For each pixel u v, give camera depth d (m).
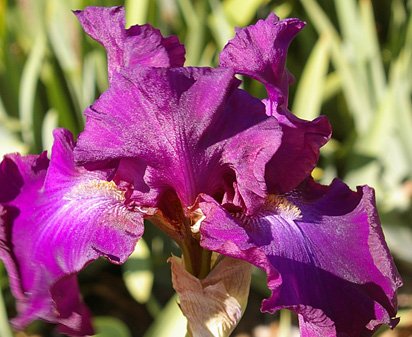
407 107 0.76
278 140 0.41
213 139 0.41
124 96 0.41
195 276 0.44
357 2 0.84
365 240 0.42
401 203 0.76
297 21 0.44
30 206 0.43
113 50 0.44
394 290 0.41
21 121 0.75
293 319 0.73
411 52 0.79
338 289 0.41
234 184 0.42
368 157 0.73
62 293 0.40
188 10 0.77
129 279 0.67
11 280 0.41
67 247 0.41
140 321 0.75
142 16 0.70
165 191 0.43
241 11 0.75
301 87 0.72
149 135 0.41
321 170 0.76
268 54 0.43
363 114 0.77
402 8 0.87
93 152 0.41
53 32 0.76
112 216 0.42
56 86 0.73
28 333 0.69
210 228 0.41
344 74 0.76
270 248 0.41
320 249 0.42
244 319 0.74
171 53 0.44
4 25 0.76
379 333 0.65
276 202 0.43
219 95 0.41
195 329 0.44
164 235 0.75
